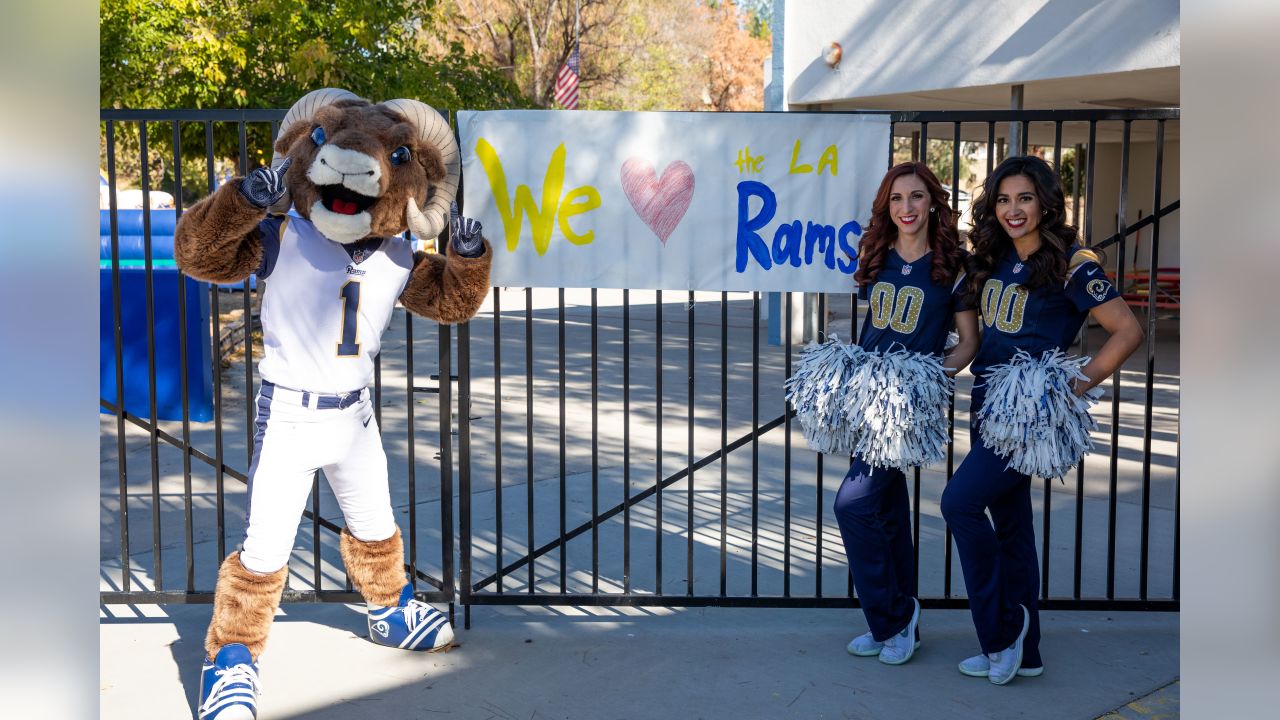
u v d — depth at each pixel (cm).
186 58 1209
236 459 727
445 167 392
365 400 387
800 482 663
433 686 382
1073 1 888
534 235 424
